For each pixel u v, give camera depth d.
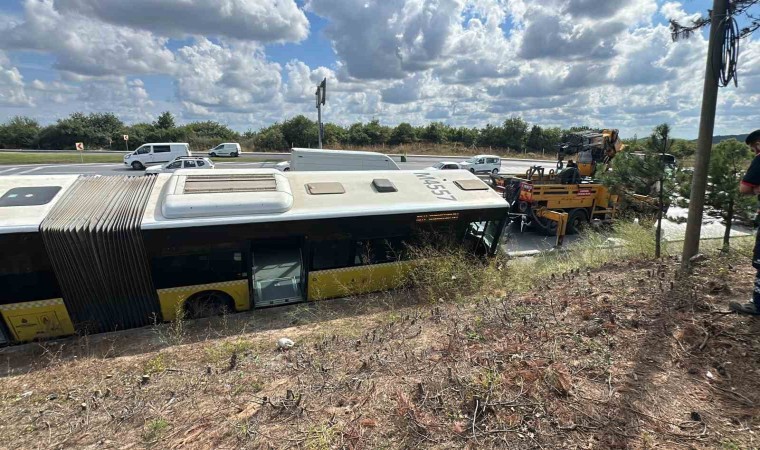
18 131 57.12
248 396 4.07
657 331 4.49
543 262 9.27
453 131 64.38
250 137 62.22
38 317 6.78
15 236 6.35
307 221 7.82
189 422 3.71
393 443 3.22
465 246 9.30
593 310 5.23
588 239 11.86
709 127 6.08
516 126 61.69
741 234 13.34
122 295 7.11
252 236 7.54
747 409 3.24
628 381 3.70
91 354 6.12
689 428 3.11
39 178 7.85
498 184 16.23
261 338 6.05
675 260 7.55
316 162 17.69
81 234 6.55
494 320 5.37
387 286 8.74
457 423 3.37
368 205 8.38
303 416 3.64
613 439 3.07
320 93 22.42
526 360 4.17
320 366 4.60
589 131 16.25
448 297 7.62
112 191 7.82
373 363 4.54
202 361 5.14
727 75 5.76
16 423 3.97
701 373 3.73
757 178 4.19
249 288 7.78
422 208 8.65
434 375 4.12
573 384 3.72
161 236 6.98
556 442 3.09
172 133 58.00
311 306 8.12
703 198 6.32
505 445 3.10
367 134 61.84
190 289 7.44
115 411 4.03
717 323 4.45
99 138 57.78
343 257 8.28
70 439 3.62
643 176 8.15
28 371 5.65
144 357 5.46
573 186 14.66
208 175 8.25
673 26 6.54
